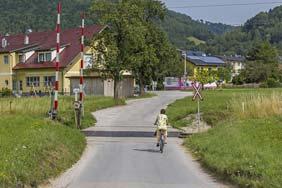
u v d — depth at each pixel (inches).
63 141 1189.1
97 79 4067.4
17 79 4677.7
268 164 868.6
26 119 1485.0
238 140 1182.9
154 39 4367.6
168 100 3622.0
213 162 997.8
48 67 4352.9
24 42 5064.0
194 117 2053.4
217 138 1293.1
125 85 4220.0
